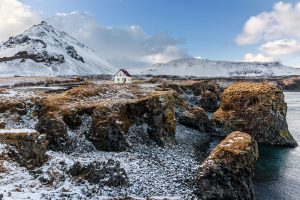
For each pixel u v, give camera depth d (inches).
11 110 2513.5
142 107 2709.2
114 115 2513.5
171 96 2992.1
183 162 2212.1
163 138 2642.7
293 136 3506.4
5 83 5128.0
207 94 5059.1
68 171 1660.9
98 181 1595.7
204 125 3358.8
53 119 2257.6
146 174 1861.5
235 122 3348.9
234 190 1657.2
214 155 1716.3
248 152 1707.7
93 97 3093.0
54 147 2192.4
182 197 1596.9
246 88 3481.8
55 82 5457.7
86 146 2309.3
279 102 3287.4
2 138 1737.2
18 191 1381.6
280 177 2170.3
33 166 1673.2
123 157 2165.4
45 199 1346.0
